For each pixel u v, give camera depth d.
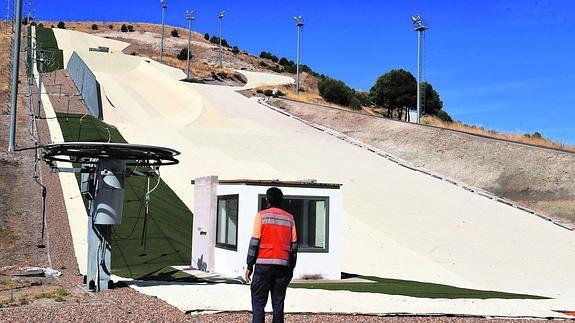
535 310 11.19
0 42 62.31
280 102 62.06
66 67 60.69
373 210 26.48
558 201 29.23
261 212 7.39
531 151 34.94
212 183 16.91
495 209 28.44
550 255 22.12
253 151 35.53
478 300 12.38
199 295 11.25
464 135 40.25
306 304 10.66
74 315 8.91
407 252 21.52
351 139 44.50
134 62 73.00
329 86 82.62
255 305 7.25
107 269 12.43
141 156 12.84
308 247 16.08
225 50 132.88
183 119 46.47
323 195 16.19
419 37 51.75
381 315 9.80
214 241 16.80
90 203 12.66
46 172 24.23
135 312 9.28
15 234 18.12
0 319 8.48
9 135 27.59
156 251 18.73
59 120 34.91
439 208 27.75
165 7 99.19
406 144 41.50
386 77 82.06
